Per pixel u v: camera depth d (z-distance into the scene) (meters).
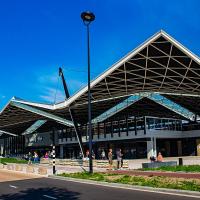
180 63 38.53
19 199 14.69
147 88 48.72
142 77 43.38
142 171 24.48
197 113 71.19
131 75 42.78
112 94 50.28
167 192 15.65
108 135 67.69
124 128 64.44
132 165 38.84
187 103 61.19
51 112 58.59
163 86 47.41
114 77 43.09
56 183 22.14
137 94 52.69
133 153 63.91
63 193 16.41
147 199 13.51
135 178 21.22
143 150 62.28
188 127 68.62
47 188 19.03
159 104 60.62
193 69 39.44
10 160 64.12
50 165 47.59
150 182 18.75
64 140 81.94
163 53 36.88
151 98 57.22
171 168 26.38
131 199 13.64
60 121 61.81
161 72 41.72
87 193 16.11
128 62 39.16
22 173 33.88
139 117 61.59
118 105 61.84
